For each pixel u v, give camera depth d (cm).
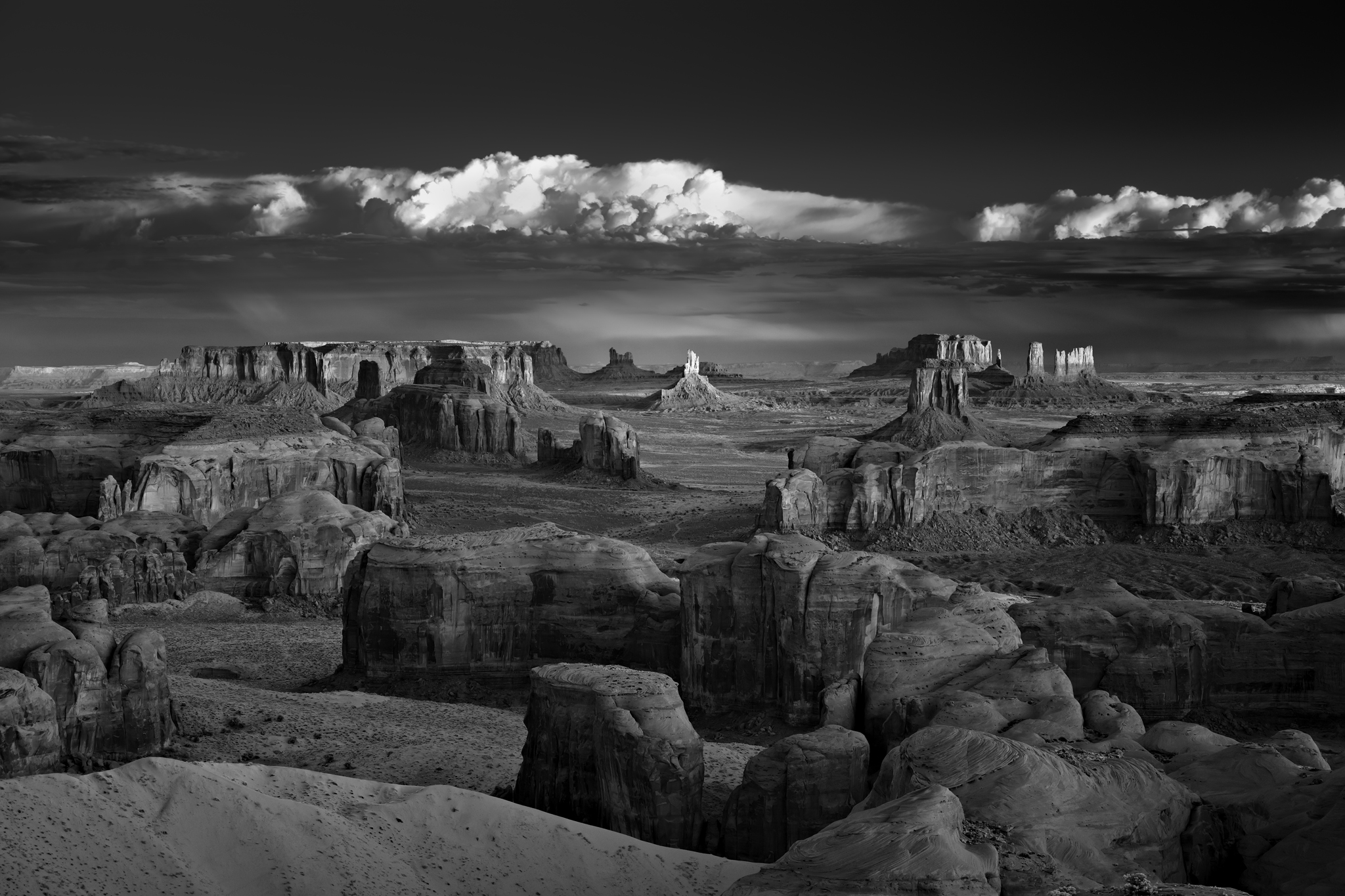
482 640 8719
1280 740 5950
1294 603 8756
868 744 6094
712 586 8162
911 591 7819
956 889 4222
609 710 6009
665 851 5653
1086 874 4581
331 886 5041
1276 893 4831
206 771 5506
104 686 6806
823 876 4319
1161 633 7606
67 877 4803
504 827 5584
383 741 7381
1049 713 6038
